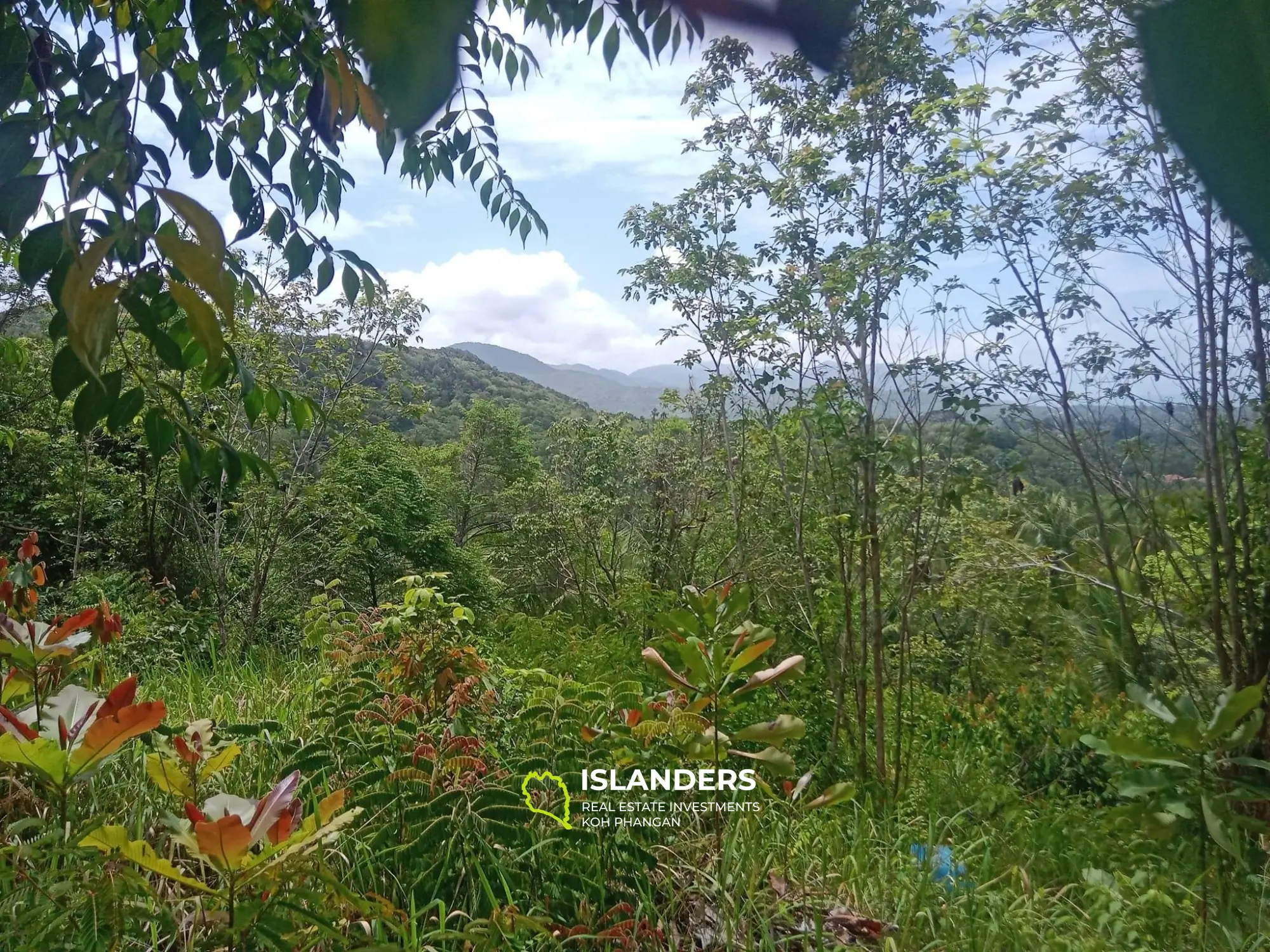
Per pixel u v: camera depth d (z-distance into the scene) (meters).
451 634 3.63
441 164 2.33
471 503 18.08
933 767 4.57
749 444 5.84
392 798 2.46
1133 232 3.85
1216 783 2.78
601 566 9.42
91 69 1.38
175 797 2.52
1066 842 3.66
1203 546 4.20
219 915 1.81
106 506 8.47
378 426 8.71
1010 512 5.00
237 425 7.30
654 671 2.77
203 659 6.77
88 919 1.93
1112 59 3.28
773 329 4.58
